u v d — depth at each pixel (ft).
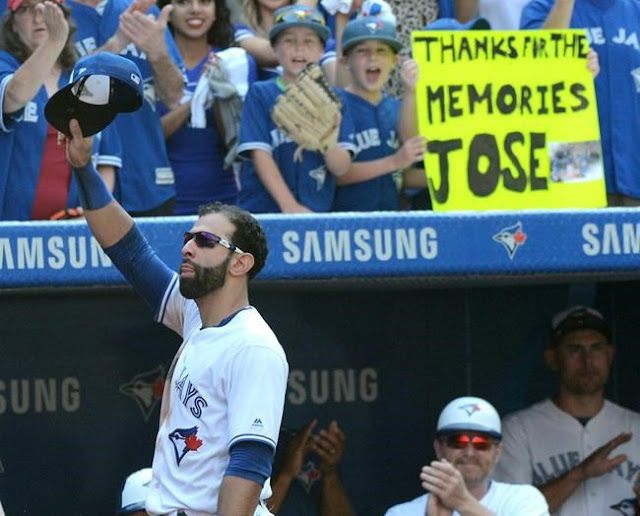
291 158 94.27
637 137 100.32
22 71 87.71
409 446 102.53
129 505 82.53
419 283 95.86
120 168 93.97
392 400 102.58
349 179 95.04
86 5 96.94
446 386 103.04
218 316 59.93
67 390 100.01
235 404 57.41
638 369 103.65
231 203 98.78
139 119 95.04
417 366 102.83
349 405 102.17
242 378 57.52
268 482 60.08
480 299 103.30
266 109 94.79
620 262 83.30
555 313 103.71
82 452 100.07
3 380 99.45
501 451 97.66
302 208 93.20
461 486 85.40
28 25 90.53
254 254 60.29
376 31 96.07
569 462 97.60
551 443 97.86
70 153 62.59
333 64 103.65
